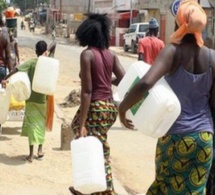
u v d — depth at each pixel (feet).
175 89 13.55
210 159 13.73
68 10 257.96
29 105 25.63
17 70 25.58
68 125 28.07
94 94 18.20
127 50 143.23
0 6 155.84
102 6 220.02
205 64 13.64
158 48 30.48
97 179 16.51
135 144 31.19
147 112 13.21
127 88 14.64
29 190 21.81
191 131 13.47
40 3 479.41
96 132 18.25
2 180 22.76
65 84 61.87
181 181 13.65
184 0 14.03
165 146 13.73
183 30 13.51
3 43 30.25
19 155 26.61
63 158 26.43
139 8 173.78
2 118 26.76
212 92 13.89
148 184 24.12
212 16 134.00
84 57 17.98
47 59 25.04
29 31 282.36
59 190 22.00
